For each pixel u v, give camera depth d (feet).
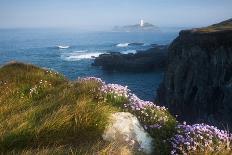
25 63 61.21
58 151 25.09
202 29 282.36
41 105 36.22
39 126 29.35
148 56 465.88
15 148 26.89
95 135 29.35
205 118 228.02
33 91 44.91
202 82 235.61
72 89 40.04
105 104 35.14
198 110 236.02
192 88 242.99
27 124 29.60
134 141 29.71
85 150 25.72
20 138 27.96
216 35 235.61
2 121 33.86
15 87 48.60
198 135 29.66
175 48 276.82
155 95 310.86
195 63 242.99
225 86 208.44
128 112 33.83
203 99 232.73
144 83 360.28
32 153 24.99
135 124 31.89
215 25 343.87
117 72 434.30
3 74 55.93
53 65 518.78
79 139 28.76
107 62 447.83
